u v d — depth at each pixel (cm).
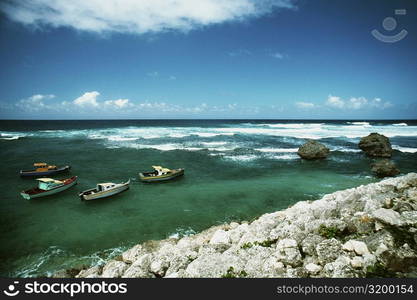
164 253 772
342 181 2128
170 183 2123
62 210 1581
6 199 1786
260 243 742
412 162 2805
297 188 1938
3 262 1023
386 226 659
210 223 1361
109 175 2381
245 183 2095
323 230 725
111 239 1203
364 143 3284
